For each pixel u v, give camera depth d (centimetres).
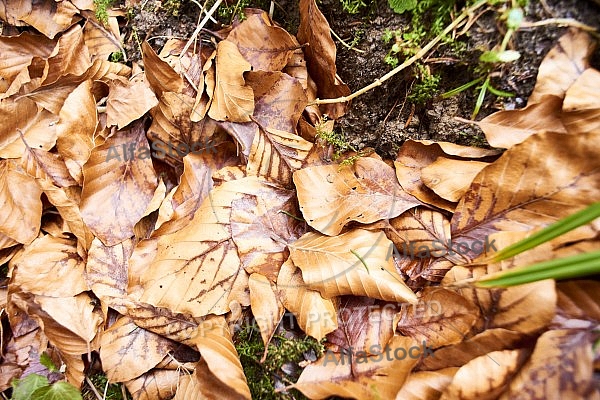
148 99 32
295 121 31
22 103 34
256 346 28
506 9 25
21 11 36
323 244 28
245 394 25
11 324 31
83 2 35
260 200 29
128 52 36
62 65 34
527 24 25
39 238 32
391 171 29
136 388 29
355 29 31
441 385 25
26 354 31
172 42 34
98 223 31
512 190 25
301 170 28
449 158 28
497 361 23
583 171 24
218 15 34
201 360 27
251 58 32
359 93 29
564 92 25
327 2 31
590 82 24
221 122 31
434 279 27
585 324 23
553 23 25
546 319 23
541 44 25
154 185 32
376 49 30
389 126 31
